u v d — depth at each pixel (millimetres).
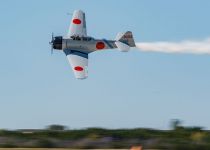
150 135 185625
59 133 188750
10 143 170625
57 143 171375
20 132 190000
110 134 184625
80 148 168875
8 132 187125
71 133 188250
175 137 186875
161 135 189500
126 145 171000
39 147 169750
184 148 167625
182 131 195000
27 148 166000
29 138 179125
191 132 193500
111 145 171625
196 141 177625
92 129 189625
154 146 169375
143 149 168125
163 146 168500
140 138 181625
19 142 172250
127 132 186875
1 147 168375
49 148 167000
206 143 172250
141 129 192375
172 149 167500
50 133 187250
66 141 173750
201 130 197750
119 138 182500
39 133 189250
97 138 177750
